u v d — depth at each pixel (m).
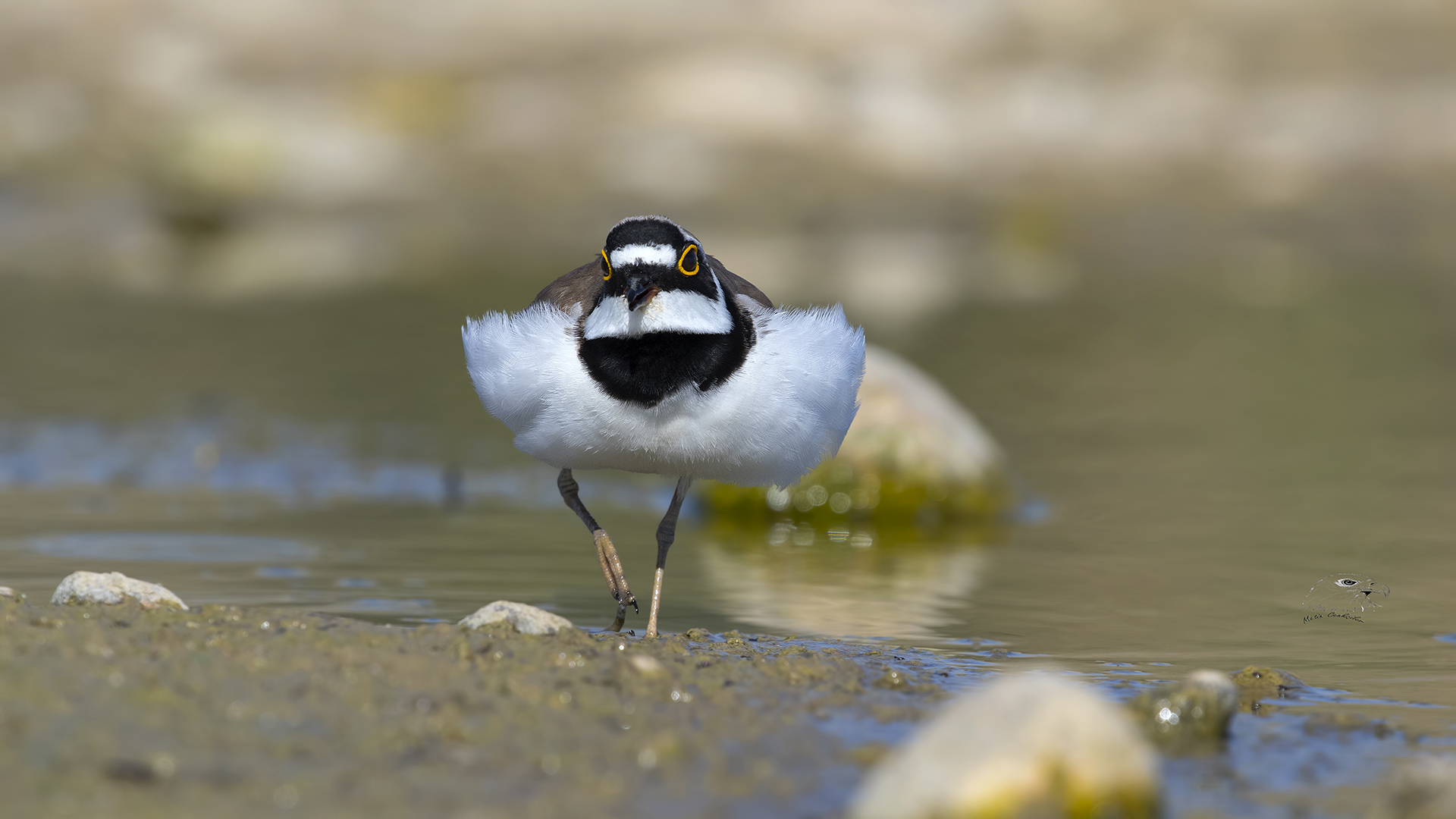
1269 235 31.42
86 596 7.91
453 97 38.56
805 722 6.76
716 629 9.07
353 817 5.50
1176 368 19.14
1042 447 15.26
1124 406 17.09
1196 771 6.42
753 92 37.81
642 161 35.72
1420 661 8.37
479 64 39.88
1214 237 31.34
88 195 33.56
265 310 22.50
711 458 8.29
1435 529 11.93
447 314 22.39
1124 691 7.68
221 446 14.58
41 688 6.47
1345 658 8.44
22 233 30.67
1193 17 39.75
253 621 7.59
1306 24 39.28
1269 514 12.57
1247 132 36.59
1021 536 12.11
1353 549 11.30
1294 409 16.92
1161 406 17.14
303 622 7.60
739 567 11.02
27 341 19.73
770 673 7.44
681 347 8.01
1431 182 34.38
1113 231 31.67
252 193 32.94
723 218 32.72
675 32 40.44
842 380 8.38
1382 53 38.66
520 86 38.94
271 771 5.86
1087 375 18.64
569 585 10.12
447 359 19.30
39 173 34.50
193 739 6.10
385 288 24.66
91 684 6.55
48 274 25.81
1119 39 39.47
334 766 5.94
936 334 20.98
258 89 38.16
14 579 9.63
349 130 36.53
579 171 35.50
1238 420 16.44
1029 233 31.25
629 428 8.13
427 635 7.45
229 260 28.05
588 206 33.75
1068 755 5.36
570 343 8.16
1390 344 20.56
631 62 39.47
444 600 9.51
